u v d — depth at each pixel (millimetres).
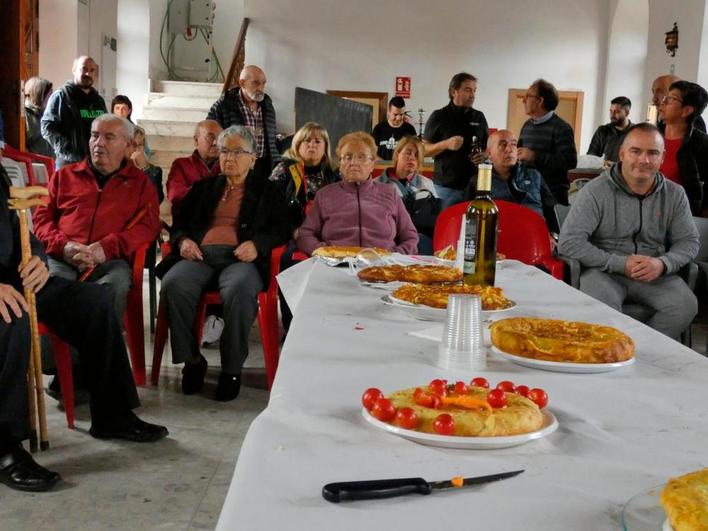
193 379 3346
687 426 1040
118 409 2729
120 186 3439
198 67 11820
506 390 1084
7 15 4840
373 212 3613
